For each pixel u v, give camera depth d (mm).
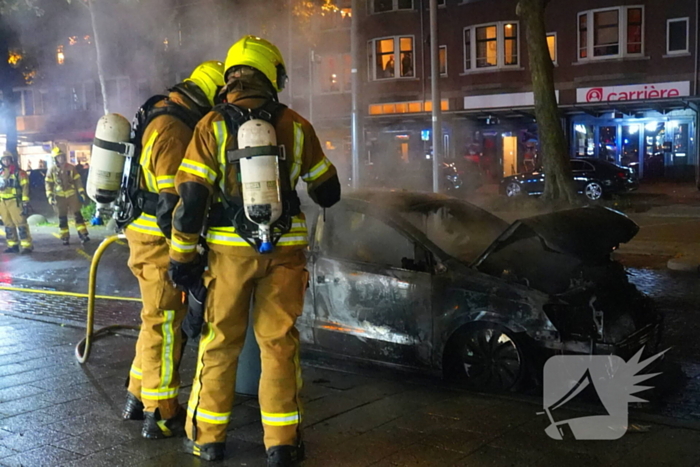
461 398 4508
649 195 24094
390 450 3658
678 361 5836
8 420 4109
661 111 28484
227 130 3199
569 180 18422
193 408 3504
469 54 32062
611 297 5000
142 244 3729
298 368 3469
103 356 5488
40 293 9000
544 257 5500
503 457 3566
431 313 5000
